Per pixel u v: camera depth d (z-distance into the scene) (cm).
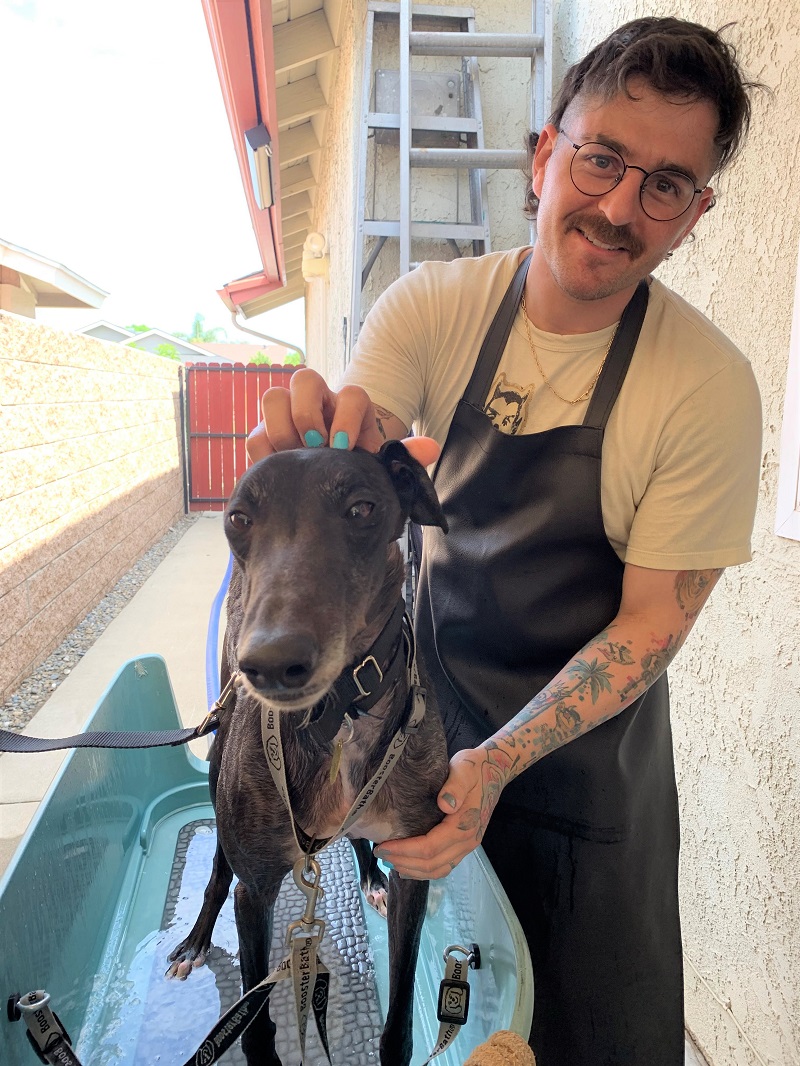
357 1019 155
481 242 326
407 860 113
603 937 154
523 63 338
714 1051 205
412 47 302
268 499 108
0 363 404
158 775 222
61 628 495
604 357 139
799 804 167
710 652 204
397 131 331
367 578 110
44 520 468
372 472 115
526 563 144
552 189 128
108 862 181
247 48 380
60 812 153
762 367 181
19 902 129
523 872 158
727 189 193
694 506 132
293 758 126
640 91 116
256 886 135
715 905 204
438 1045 120
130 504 704
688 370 134
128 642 496
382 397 137
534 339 142
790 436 167
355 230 328
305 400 119
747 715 187
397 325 144
